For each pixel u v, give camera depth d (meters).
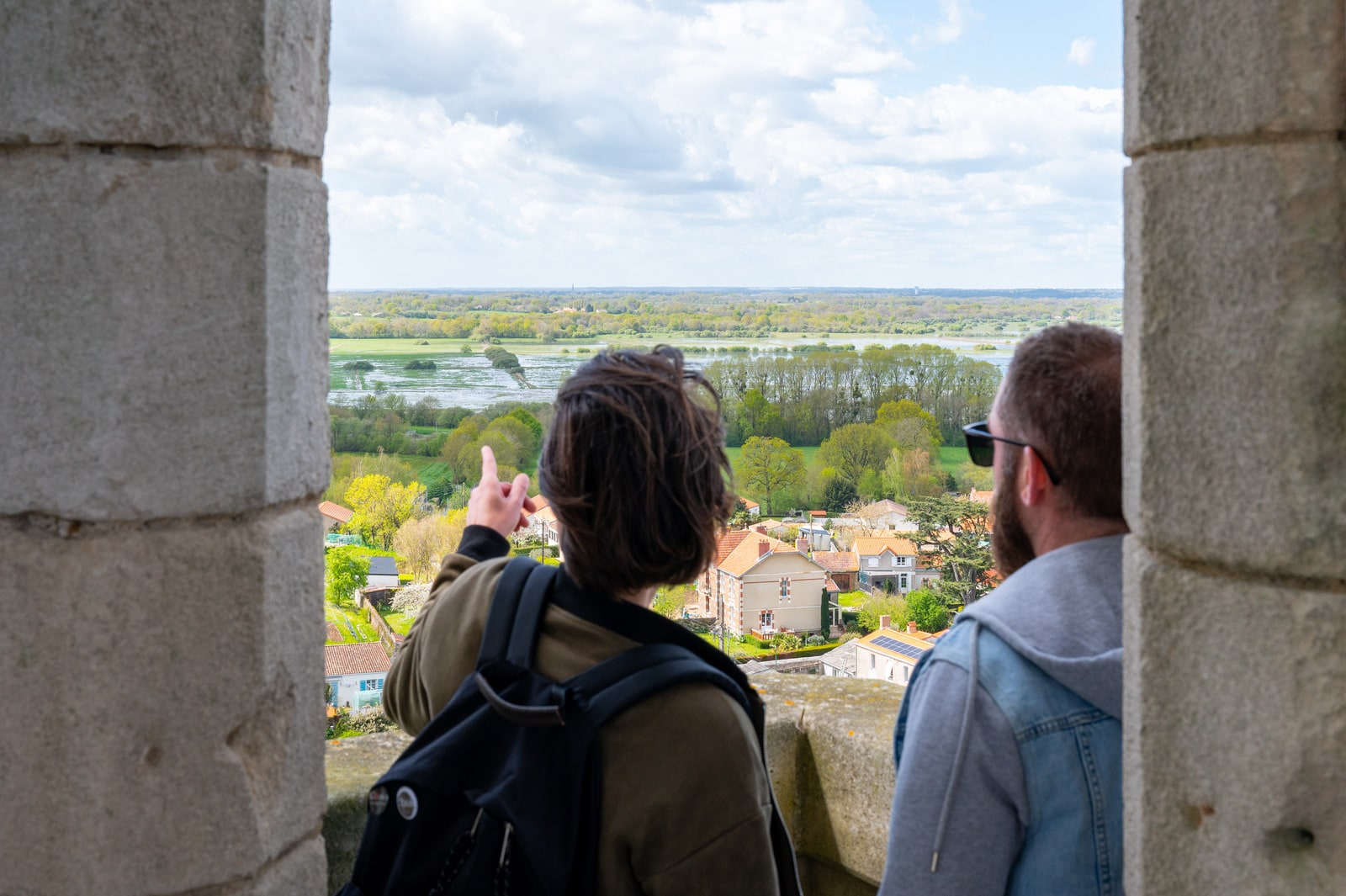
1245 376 0.89
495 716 1.14
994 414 1.30
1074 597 1.15
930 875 1.10
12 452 1.17
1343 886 0.87
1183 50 0.91
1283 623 0.88
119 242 1.14
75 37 1.12
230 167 1.17
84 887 1.20
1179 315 0.92
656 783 1.09
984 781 1.09
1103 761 1.08
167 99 1.14
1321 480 0.86
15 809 1.20
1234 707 0.91
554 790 1.09
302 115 1.26
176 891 1.22
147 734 1.19
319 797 1.36
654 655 1.14
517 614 1.20
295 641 1.30
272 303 1.21
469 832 1.12
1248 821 0.91
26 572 1.18
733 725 1.12
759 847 1.10
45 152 1.15
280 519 1.28
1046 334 1.26
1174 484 0.93
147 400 1.16
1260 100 0.87
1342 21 0.85
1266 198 0.87
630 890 1.11
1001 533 1.30
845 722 2.03
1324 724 0.87
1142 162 0.95
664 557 1.17
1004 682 1.11
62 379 1.15
